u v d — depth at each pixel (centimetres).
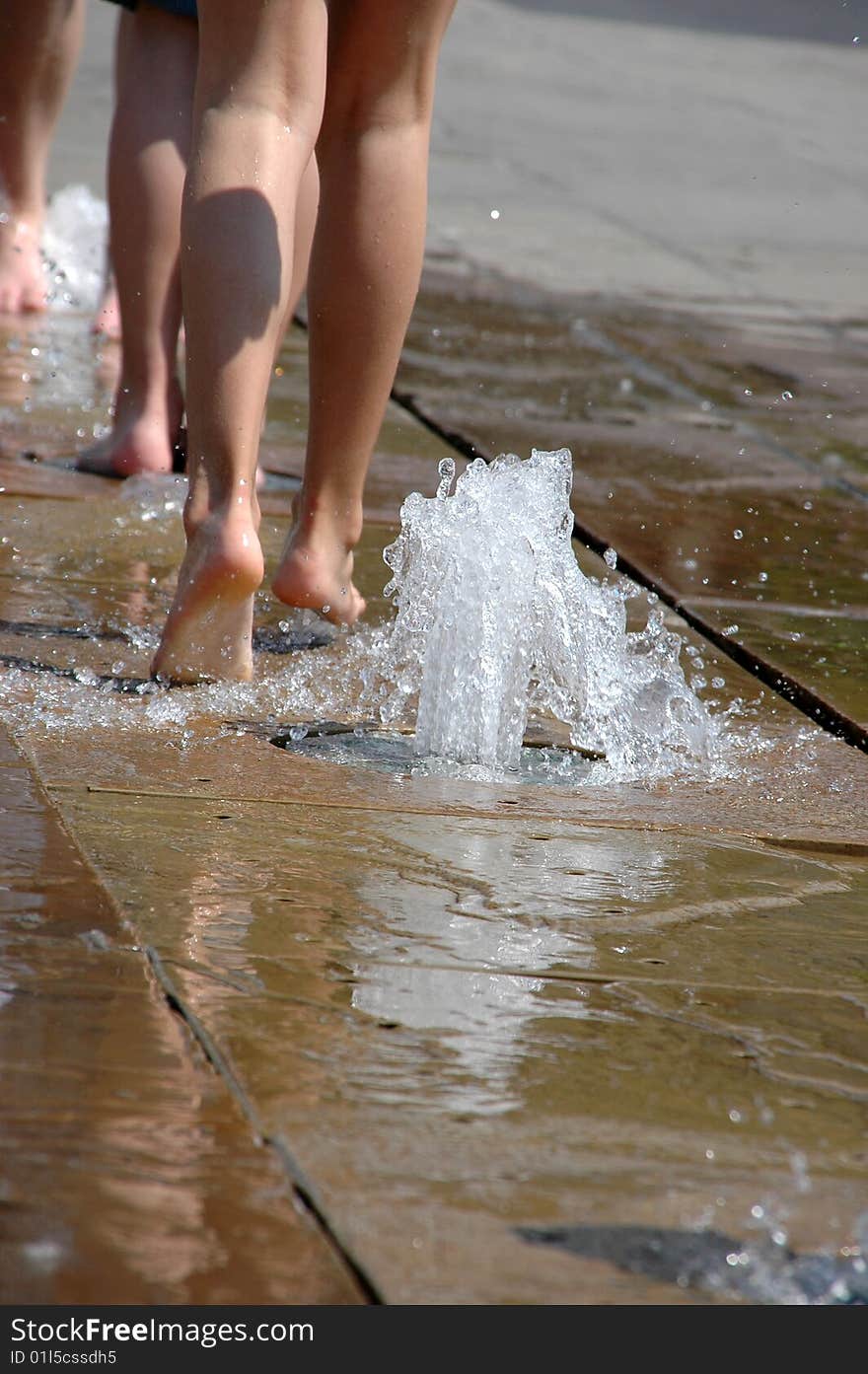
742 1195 447
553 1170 451
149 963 551
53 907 586
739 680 970
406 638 909
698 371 1945
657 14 7062
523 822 736
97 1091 465
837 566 1227
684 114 4391
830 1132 486
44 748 760
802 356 2088
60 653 891
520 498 849
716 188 3400
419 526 874
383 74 881
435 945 591
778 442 1644
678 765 834
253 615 999
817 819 770
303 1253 404
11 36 1745
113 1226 405
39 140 1822
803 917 652
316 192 1026
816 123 4509
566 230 2809
